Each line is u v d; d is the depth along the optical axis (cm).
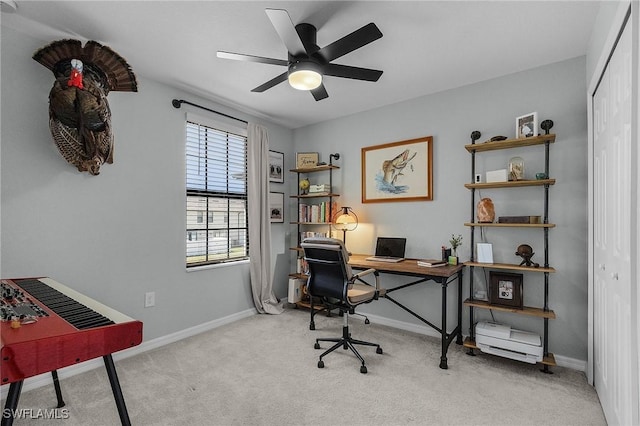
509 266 244
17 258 201
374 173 349
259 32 206
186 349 266
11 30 199
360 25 198
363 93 309
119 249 252
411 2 177
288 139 427
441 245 303
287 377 218
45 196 213
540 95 253
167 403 186
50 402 186
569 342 238
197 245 318
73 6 179
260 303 365
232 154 355
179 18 191
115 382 112
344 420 171
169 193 288
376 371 227
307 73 192
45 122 212
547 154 239
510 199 265
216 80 278
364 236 358
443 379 216
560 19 192
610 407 165
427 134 313
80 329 106
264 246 368
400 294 324
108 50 212
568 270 239
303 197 399
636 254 122
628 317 135
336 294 247
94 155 218
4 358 88
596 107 205
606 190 179
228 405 184
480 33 207
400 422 169
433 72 265
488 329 245
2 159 196
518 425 167
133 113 262
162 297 280
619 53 150
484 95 280
